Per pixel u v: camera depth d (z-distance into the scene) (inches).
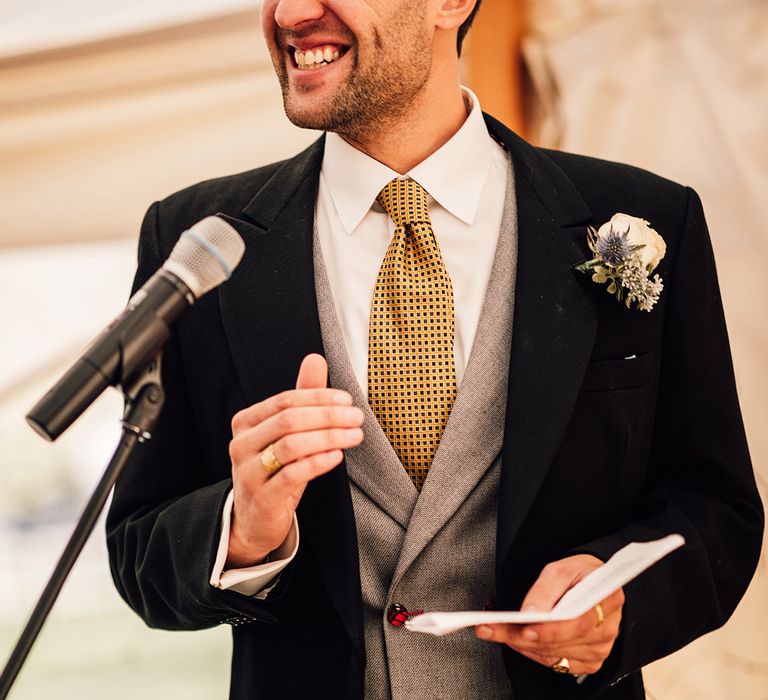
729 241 123.4
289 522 62.9
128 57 141.1
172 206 81.0
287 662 72.0
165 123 142.8
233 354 73.5
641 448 75.2
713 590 71.8
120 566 76.7
